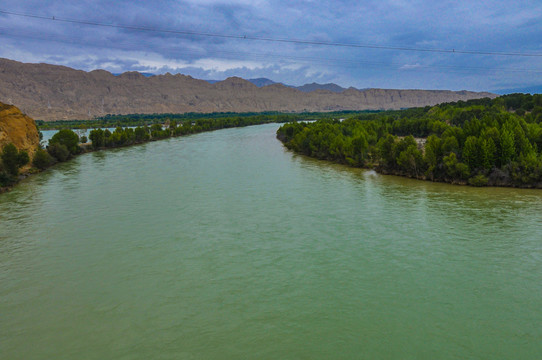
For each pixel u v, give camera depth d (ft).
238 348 54.34
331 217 115.75
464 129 175.52
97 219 115.34
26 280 75.87
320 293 69.82
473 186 154.30
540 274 75.92
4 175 161.17
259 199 138.82
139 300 67.92
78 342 56.03
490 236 96.73
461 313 62.80
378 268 79.87
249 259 85.15
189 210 124.67
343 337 56.70
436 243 92.99
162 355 52.90
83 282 75.00
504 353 52.85
